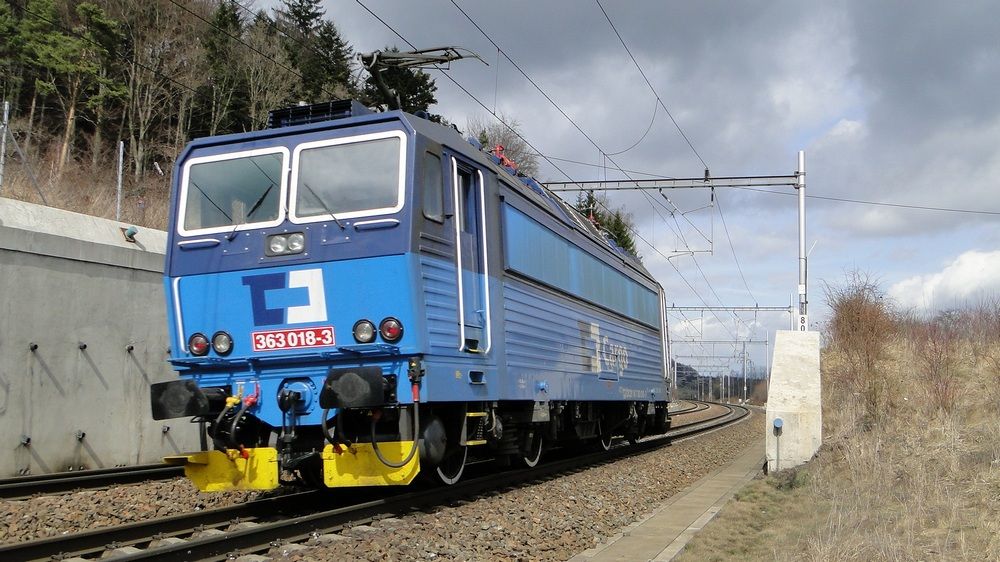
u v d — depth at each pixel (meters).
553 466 13.20
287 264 8.14
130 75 35.62
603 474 12.99
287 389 7.99
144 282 13.18
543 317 11.63
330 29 45.81
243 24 43.62
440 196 8.61
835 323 18.58
